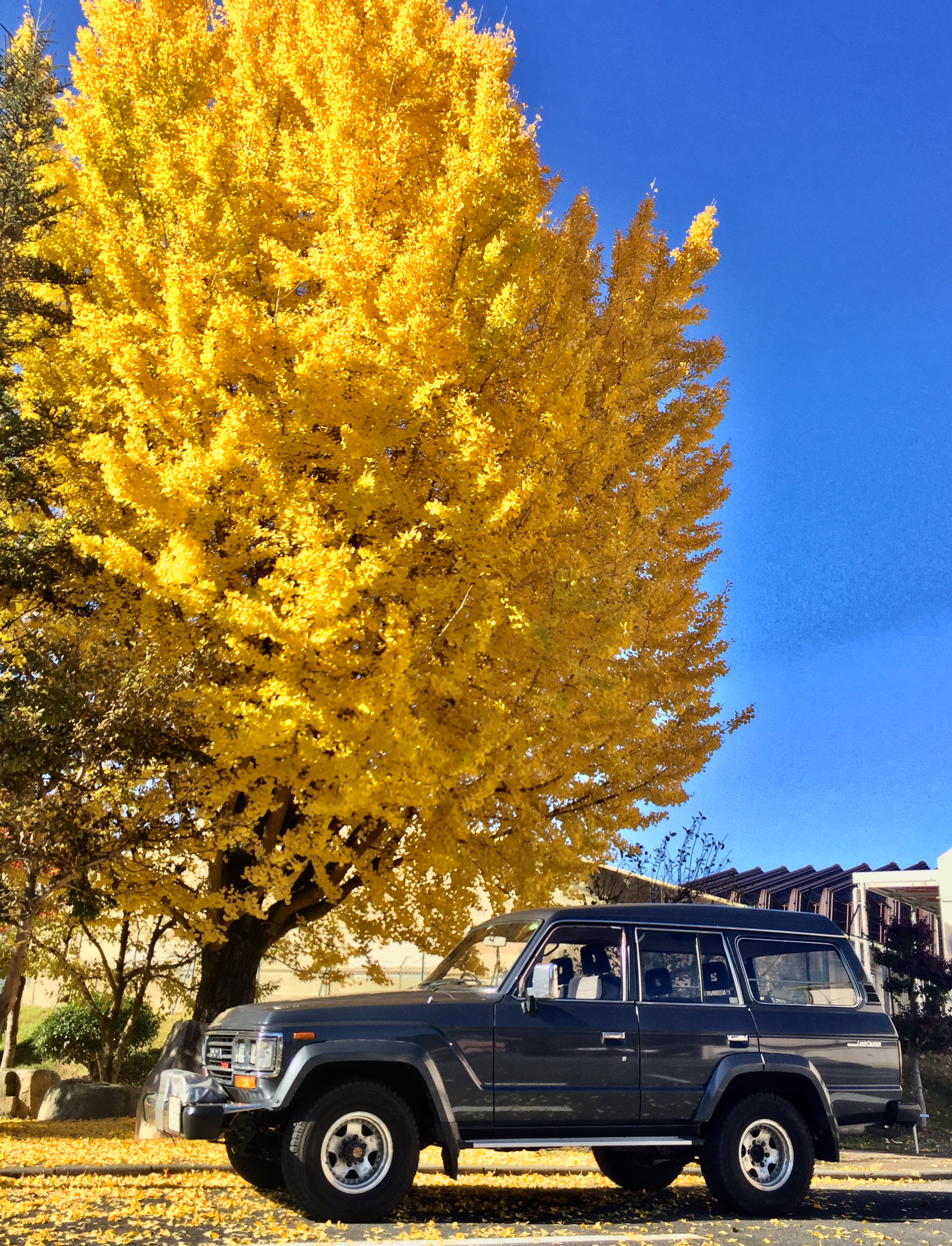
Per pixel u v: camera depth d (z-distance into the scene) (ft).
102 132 35.70
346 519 28.27
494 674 30.81
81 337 32.27
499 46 36.99
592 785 36.19
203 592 27.53
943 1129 65.05
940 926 85.40
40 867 29.68
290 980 67.46
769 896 91.40
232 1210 18.94
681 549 41.24
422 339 28.81
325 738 27.35
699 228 40.63
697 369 41.96
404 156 32.99
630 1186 24.63
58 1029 59.36
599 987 20.86
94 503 32.35
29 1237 15.99
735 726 39.81
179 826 30.99
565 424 31.24
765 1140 20.89
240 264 31.73
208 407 30.42
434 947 38.19
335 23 35.22
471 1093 19.02
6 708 27.55
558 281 36.81
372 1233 16.81
